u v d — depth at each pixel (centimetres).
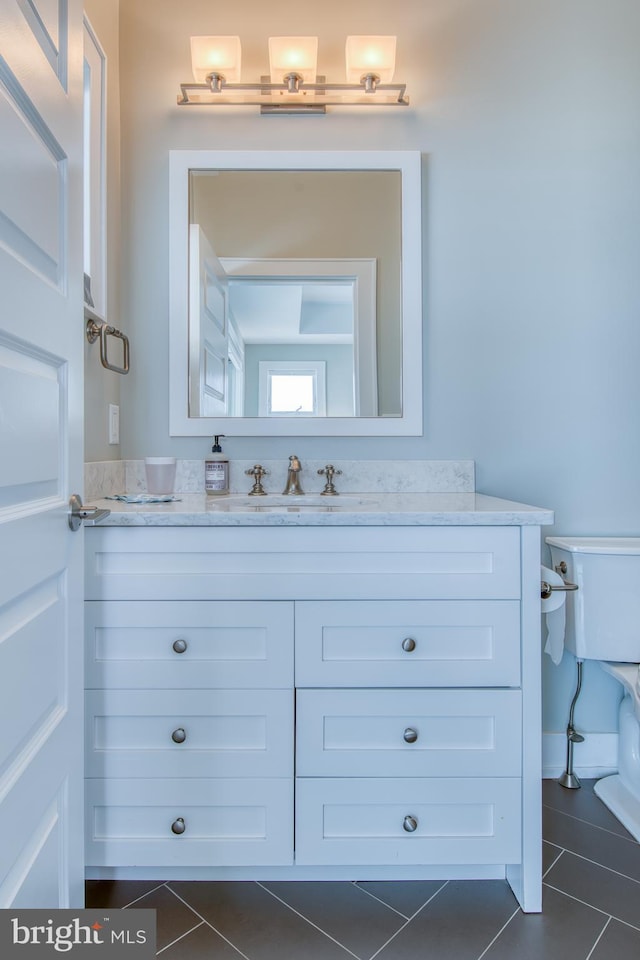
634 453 174
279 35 173
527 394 175
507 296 174
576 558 159
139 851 120
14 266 70
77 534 95
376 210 174
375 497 164
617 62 173
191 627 120
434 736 121
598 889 125
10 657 70
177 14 172
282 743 120
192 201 173
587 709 174
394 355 174
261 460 173
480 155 173
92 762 119
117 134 169
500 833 120
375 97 171
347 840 121
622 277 174
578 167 173
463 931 114
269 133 173
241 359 174
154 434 173
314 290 175
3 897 67
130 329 172
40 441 80
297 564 119
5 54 67
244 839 120
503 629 120
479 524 119
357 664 120
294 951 110
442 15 173
